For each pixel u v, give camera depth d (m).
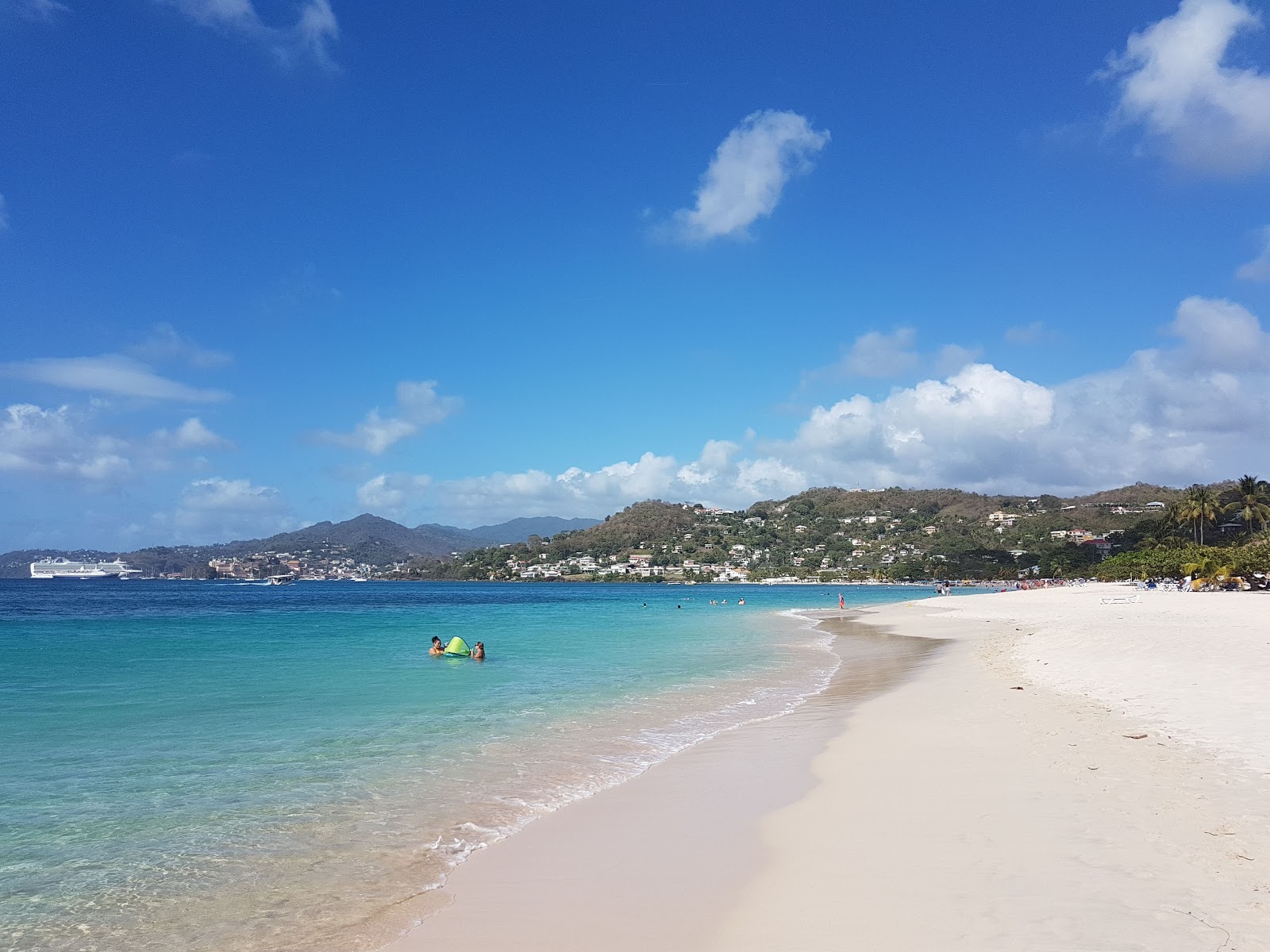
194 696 19.17
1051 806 8.58
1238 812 7.98
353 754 12.88
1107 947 5.28
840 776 10.84
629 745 13.60
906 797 9.45
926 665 25.58
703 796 10.20
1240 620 33.66
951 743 12.45
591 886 7.17
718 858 7.78
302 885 7.40
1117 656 21.42
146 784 11.00
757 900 6.62
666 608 82.56
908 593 148.88
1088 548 167.12
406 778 11.30
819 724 15.17
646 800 10.05
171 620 56.19
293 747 13.34
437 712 16.88
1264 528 97.06
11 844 8.59
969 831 7.97
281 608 81.06
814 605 96.94
